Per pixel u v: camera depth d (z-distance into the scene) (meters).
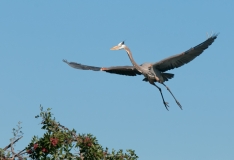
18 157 12.29
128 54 18.20
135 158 13.84
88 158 13.26
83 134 13.42
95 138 13.43
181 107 17.97
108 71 18.22
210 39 16.06
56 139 12.85
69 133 13.33
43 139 12.85
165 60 17.45
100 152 13.30
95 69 17.81
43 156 12.99
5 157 12.08
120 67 18.23
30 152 12.98
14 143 12.31
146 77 18.31
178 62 17.44
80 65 17.80
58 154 13.02
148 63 18.11
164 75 18.11
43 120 13.42
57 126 13.45
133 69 18.48
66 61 17.64
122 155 13.74
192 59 17.08
